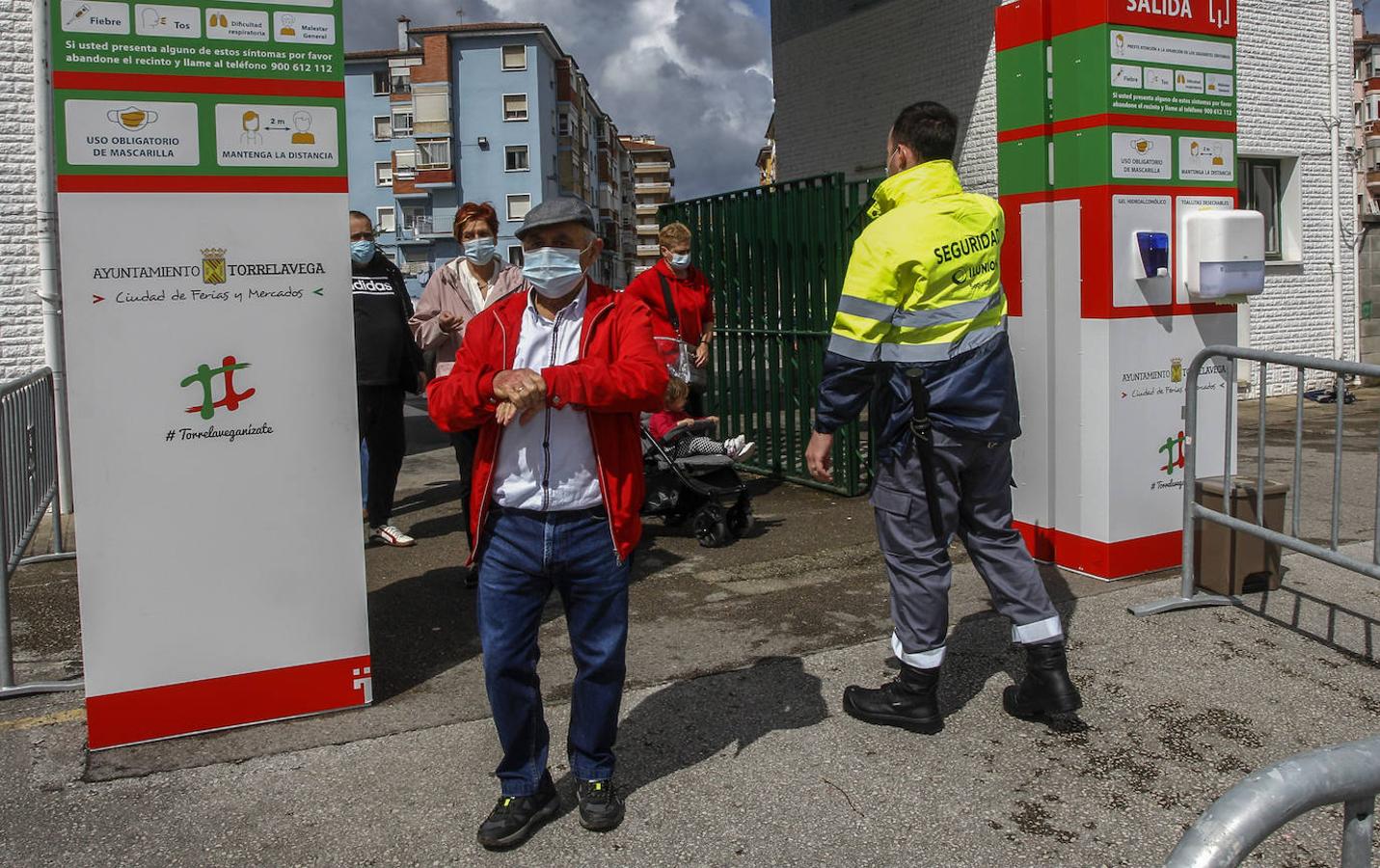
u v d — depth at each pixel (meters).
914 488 3.49
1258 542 4.89
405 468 9.44
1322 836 2.91
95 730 3.57
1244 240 5.04
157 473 3.56
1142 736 3.55
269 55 3.56
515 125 62.41
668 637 4.61
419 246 63.41
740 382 8.62
